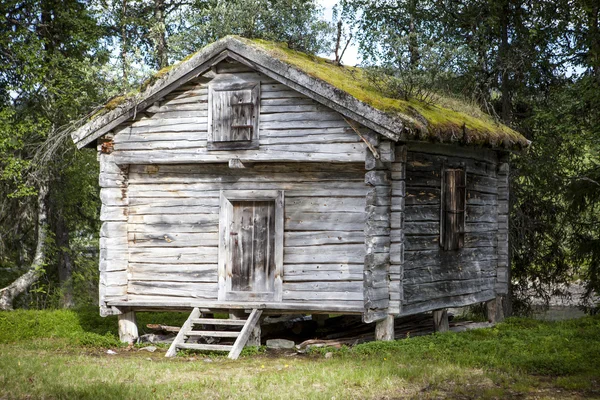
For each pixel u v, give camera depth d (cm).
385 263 1402
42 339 1642
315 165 1452
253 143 1439
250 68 1449
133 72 2052
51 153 2202
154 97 1491
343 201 1436
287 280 1459
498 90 2209
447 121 1484
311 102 1410
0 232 2497
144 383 1091
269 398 985
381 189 1388
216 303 1474
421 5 2311
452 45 1864
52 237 2562
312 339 1518
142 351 1484
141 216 1554
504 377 1110
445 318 1650
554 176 2164
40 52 2239
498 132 1695
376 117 1323
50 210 2516
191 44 2370
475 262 1708
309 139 1407
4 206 2492
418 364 1204
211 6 2297
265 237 1486
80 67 2192
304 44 2003
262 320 1628
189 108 1491
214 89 1471
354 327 1686
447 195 1585
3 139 2150
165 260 1536
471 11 2205
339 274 1431
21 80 2331
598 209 2284
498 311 1830
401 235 1411
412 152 1478
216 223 1511
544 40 2136
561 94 1983
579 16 1975
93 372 1164
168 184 1541
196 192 1525
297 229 1458
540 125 2184
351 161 1382
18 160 2188
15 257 2645
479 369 1181
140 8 2619
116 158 1529
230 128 1455
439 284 1565
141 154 1514
